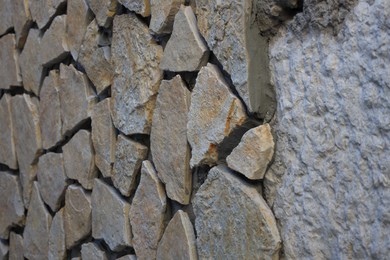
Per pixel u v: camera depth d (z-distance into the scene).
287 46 1.67
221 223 1.84
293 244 1.67
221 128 1.81
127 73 2.24
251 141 1.72
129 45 2.22
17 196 3.12
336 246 1.56
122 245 2.33
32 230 2.99
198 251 1.94
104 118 2.39
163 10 2.04
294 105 1.64
